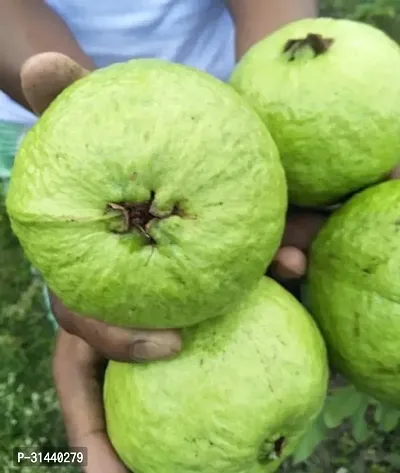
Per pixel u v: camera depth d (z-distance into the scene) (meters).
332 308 0.22
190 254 0.17
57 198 0.17
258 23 0.30
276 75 0.21
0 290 0.50
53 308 0.22
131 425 0.20
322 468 0.43
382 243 0.21
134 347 0.19
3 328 0.49
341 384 0.36
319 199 0.23
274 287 0.21
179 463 0.20
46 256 0.17
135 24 0.31
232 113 0.17
